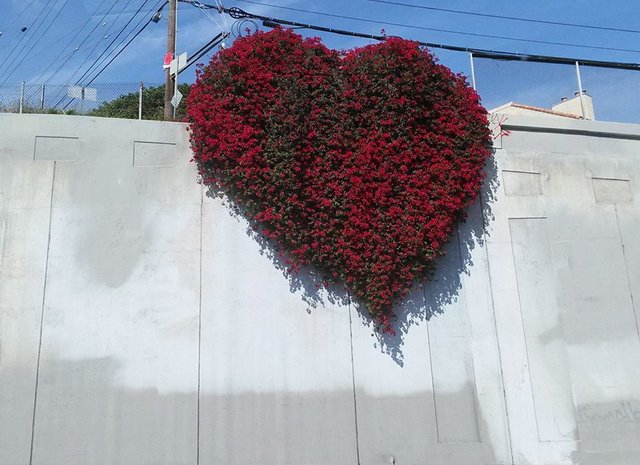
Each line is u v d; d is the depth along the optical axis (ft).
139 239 25.84
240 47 27.14
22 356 24.04
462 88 28.86
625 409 28.22
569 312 28.91
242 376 25.20
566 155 31.40
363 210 25.99
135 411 24.21
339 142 26.20
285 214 25.58
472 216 29.04
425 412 26.30
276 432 24.93
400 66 27.55
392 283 26.30
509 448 26.55
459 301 27.89
